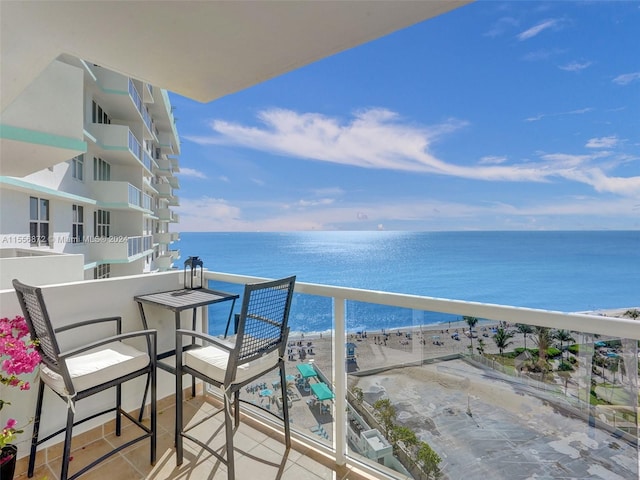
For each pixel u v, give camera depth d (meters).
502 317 1.41
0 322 1.60
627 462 1.17
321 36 1.45
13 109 2.97
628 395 1.16
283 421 2.12
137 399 2.37
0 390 1.79
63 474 1.54
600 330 1.21
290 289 1.91
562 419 1.29
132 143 10.16
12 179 5.10
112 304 2.24
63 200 7.50
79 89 3.39
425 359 1.62
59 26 1.34
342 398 1.88
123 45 1.50
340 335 1.89
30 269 3.98
